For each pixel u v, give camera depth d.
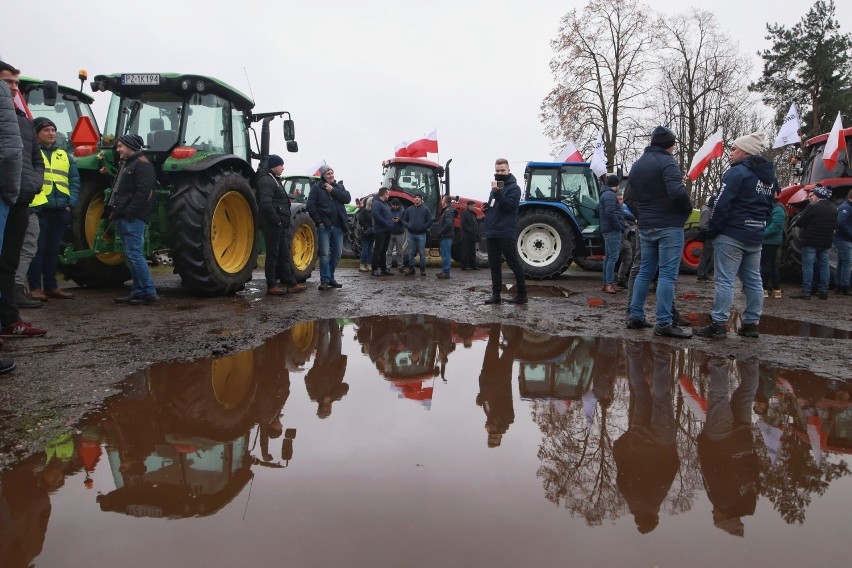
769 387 2.71
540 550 1.34
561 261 8.82
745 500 1.61
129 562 1.28
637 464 1.84
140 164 4.92
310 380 2.76
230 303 5.33
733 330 4.31
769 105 26.69
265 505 1.54
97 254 6.16
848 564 1.30
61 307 4.90
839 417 2.29
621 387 2.69
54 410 2.26
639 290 4.14
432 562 1.29
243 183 5.92
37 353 3.16
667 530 1.44
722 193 3.78
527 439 2.04
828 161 7.89
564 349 3.51
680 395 2.58
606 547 1.36
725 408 2.39
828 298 6.57
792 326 4.50
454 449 1.94
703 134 25.05
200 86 5.75
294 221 7.20
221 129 6.21
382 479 1.71
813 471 1.80
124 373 2.79
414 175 11.24
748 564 1.30
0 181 2.98
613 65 22.33
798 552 1.35
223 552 1.32
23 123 3.41
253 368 2.95
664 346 3.62
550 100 22.89
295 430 2.10
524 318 4.62
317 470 1.77
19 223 3.50
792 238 7.58
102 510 1.51
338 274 9.37
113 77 5.74
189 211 5.28
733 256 3.84
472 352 3.41
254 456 1.86
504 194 5.31
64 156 5.21
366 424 2.17
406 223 9.07
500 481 1.70
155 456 1.86
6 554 1.31
